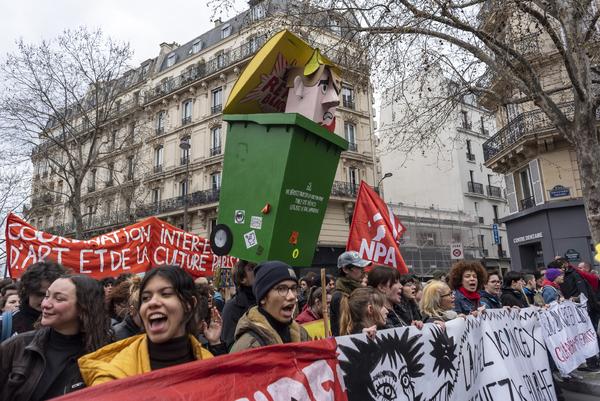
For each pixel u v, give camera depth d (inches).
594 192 300.0
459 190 1449.3
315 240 137.7
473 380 139.9
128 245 242.4
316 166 135.7
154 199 1235.9
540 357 185.3
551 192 648.4
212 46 1206.9
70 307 89.0
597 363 278.5
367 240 209.8
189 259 273.4
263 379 78.4
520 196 761.0
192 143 1171.9
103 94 968.3
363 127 1103.0
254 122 133.7
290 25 368.5
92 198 1195.3
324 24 367.6
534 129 645.9
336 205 1003.3
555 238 641.6
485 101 566.6
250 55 1064.2
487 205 1526.8
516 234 753.0
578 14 317.1
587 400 230.1
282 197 124.2
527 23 355.9
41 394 82.0
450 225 1371.8
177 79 1254.9
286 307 104.5
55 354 87.5
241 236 129.3
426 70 368.8
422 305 164.4
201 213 1057.5
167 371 67.1
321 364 89.3
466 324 145.5
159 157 1262.3
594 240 298.7
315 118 141.6
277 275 104.0
